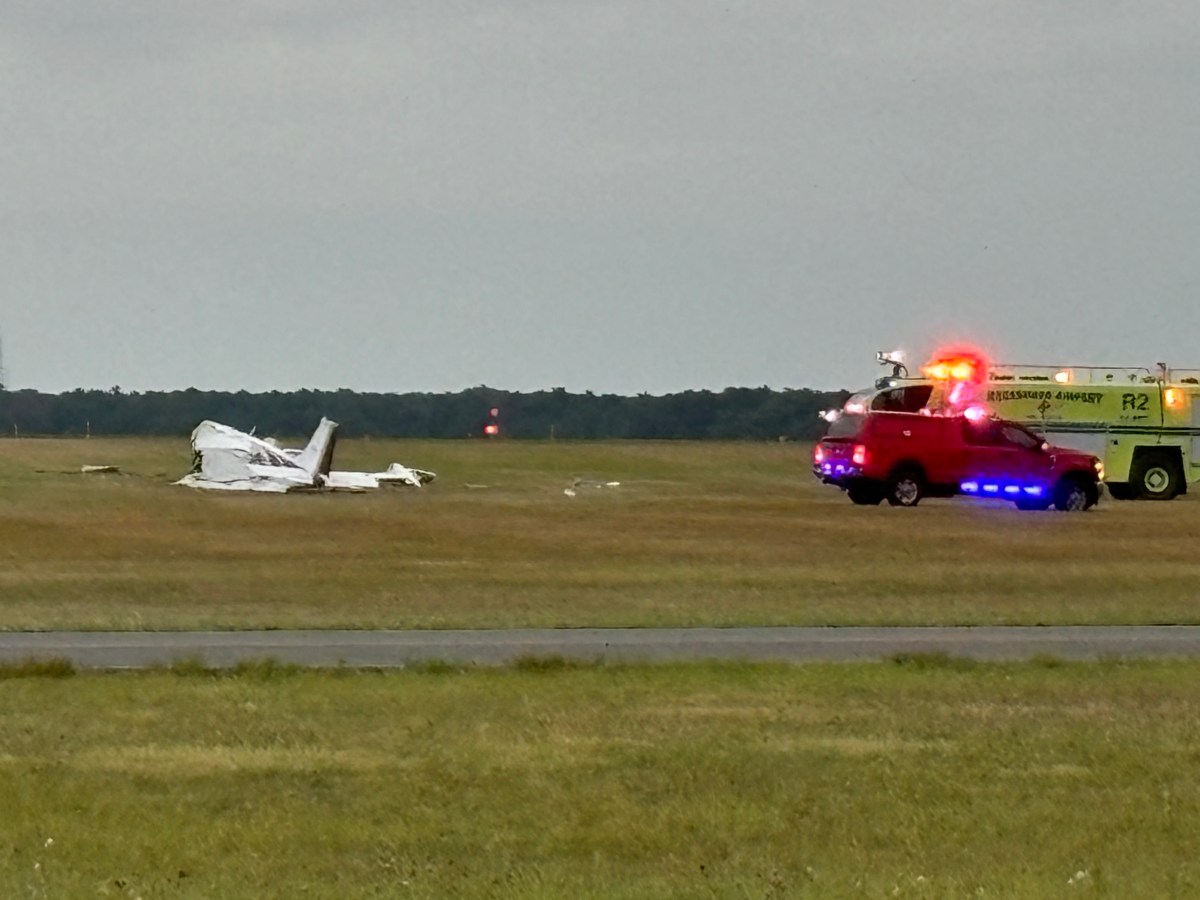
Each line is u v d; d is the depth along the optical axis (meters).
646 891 37.69
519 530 139.38
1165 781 48.06
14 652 72.12
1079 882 38.25
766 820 43.56
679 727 54.75
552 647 74.00
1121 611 88.06
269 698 59.62
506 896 37.31
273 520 148.38
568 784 47.00
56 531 135.38
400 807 44.56
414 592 95.81
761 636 78.38
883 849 41.34
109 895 37.41
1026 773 48.84
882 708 58.47
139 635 78.19
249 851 40.72
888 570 108.25
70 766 48.88
